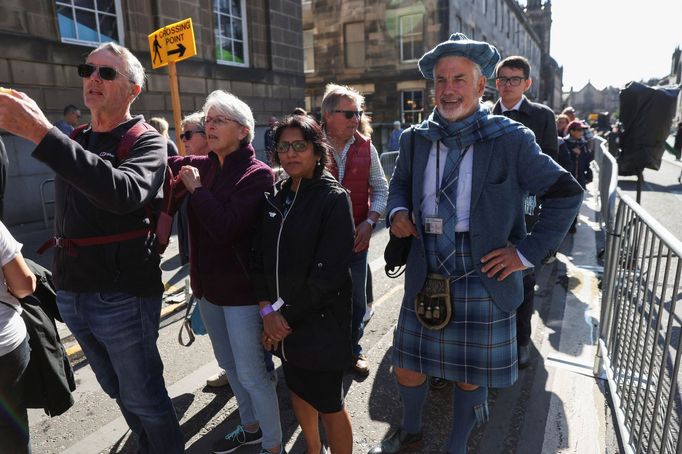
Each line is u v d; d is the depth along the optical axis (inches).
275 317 73.6
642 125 213.5
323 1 751.1
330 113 112.0
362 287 116.3
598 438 93.3
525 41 1432.1
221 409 107.6
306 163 72.5
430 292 77.4
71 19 283.4
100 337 72.0
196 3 357.7
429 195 77.0
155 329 76.4
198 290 86.7
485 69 72.9
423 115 720.3
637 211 96.0
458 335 76.2
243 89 411.5
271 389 84.5
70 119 267.7
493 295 73.6
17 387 65.6
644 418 77.5
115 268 69.2
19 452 67.9
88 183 56.2
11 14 253.1
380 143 639.1
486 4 911.7
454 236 74.8
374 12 720.3
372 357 128.1
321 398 74.0
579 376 115.6
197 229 84.6
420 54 708.0
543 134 122.6
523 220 76.2
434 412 103.5
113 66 68.8
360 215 119.0
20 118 52.4
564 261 210.7
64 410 76.3
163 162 69.7
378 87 736.3
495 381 75.1
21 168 273.4
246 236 80.6
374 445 93.1
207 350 135.4
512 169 71.7
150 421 76.4
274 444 85.3
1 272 62.2
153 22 326.0
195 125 120.7
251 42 419.5
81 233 68.1
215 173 85.2
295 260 71.9
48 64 270.5
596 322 145.6
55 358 74.4
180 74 349.7
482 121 72.4
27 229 263.7
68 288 70.4
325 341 71.7
